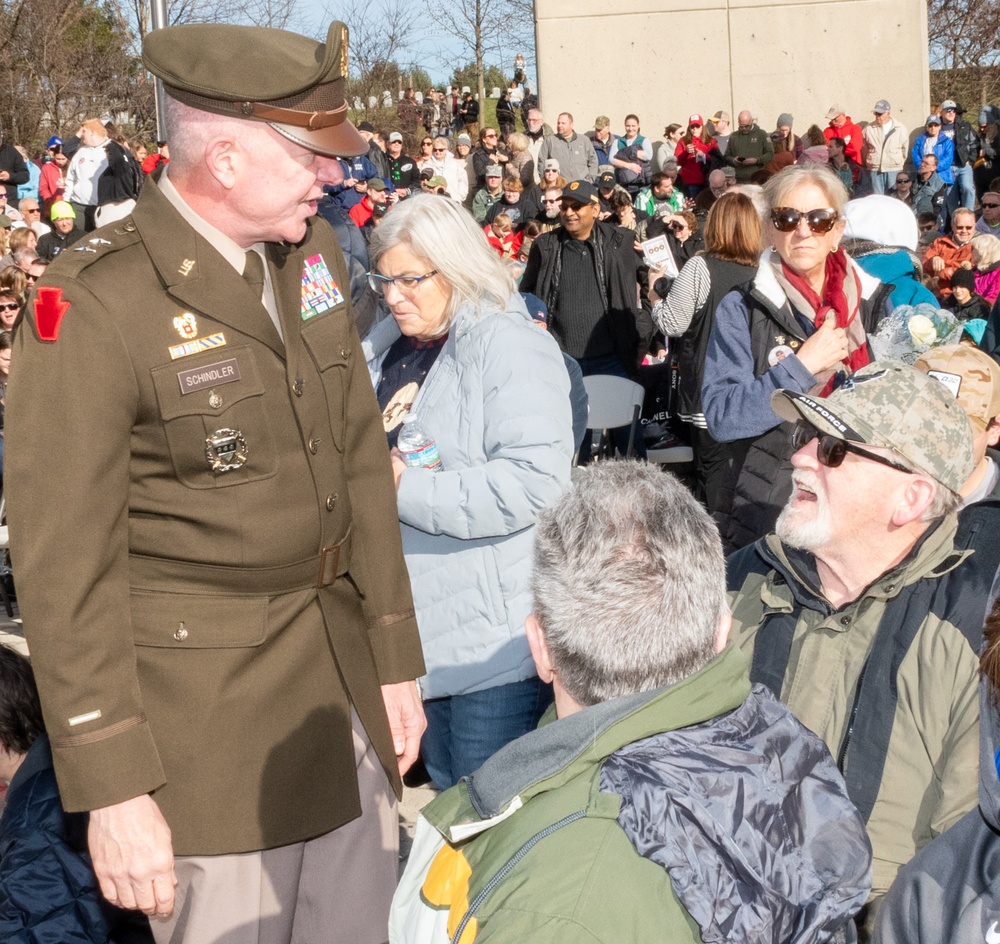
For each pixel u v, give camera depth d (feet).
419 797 12.71
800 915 4.38
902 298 12.37
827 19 59.06
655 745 4.51
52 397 5.87
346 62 6.45
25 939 7.02
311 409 6.68
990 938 4.68
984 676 4.82
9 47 79.20
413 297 9.46
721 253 16.47
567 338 22.72
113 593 6.11
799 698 7.22
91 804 5.97
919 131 60.08
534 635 4.99
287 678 6.67
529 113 59.31
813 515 7.10
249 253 6.54
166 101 6.34
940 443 6.84
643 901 4.15
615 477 4.93
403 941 4.75
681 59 59.00
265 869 6.74
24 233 32.09
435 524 9.09
